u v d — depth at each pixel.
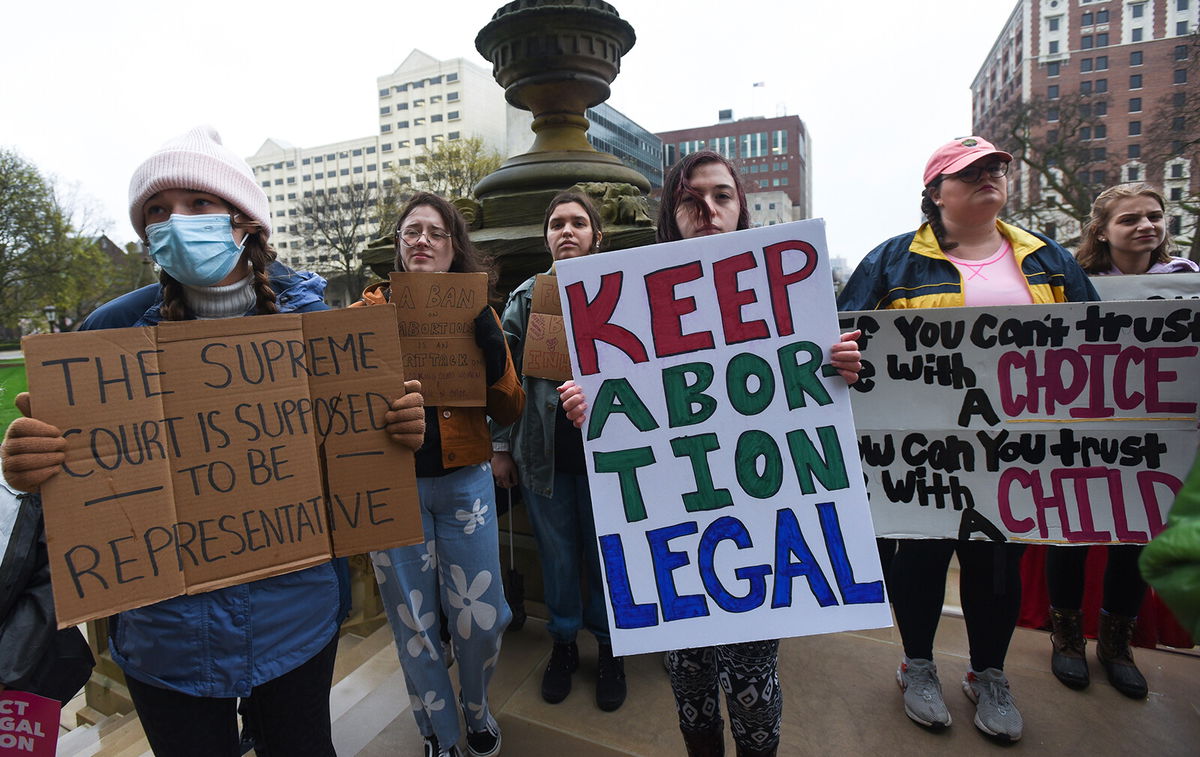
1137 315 1.67
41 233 32.94
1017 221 27.36
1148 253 2.41
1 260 32.56
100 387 1.03
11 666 1.21
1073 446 1.73
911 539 1.81
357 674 2.28
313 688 1.28
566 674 2.11
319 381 1.23
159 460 1.08
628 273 1.40
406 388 1.30
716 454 1.37
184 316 1.23
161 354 1.09
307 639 1.24
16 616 1.23
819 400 1.36
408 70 83.19
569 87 3.08
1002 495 1.76
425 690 1.74
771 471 1.36
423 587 1.72
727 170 1.51
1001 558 1.81
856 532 1.32
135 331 1.06
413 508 1.28
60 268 34.41
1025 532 1.75
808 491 1.34
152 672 1.13
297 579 1.23
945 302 1.80
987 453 1.76
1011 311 1.72
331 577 1.30
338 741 1.92
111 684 2.70
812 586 1.32
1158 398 1.68
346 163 89.50
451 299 1.70
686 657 1.44
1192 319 1.65
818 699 2.03
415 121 84.19
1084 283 1.82
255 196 1.27
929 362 1.78
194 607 1.12
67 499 0.99
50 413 0.98
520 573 2.49
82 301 39.94
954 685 2.09
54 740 1.28
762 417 1.37
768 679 1.36
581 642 2.42
